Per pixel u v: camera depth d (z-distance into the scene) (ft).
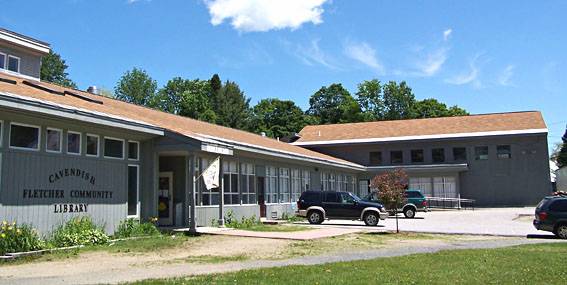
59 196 51.42
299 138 172.86
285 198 101.04
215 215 75.46
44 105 46.83
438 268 38.24
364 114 289.94
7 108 44.34
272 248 52.44
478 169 150.71
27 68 72.84
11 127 47.11
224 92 281.33
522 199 146.30
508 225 85.51
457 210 134.62
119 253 47.57
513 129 149.07
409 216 105.50
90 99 66.49
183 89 295.89
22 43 71.31
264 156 88.89
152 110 88.43
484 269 37.78
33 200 48.52
